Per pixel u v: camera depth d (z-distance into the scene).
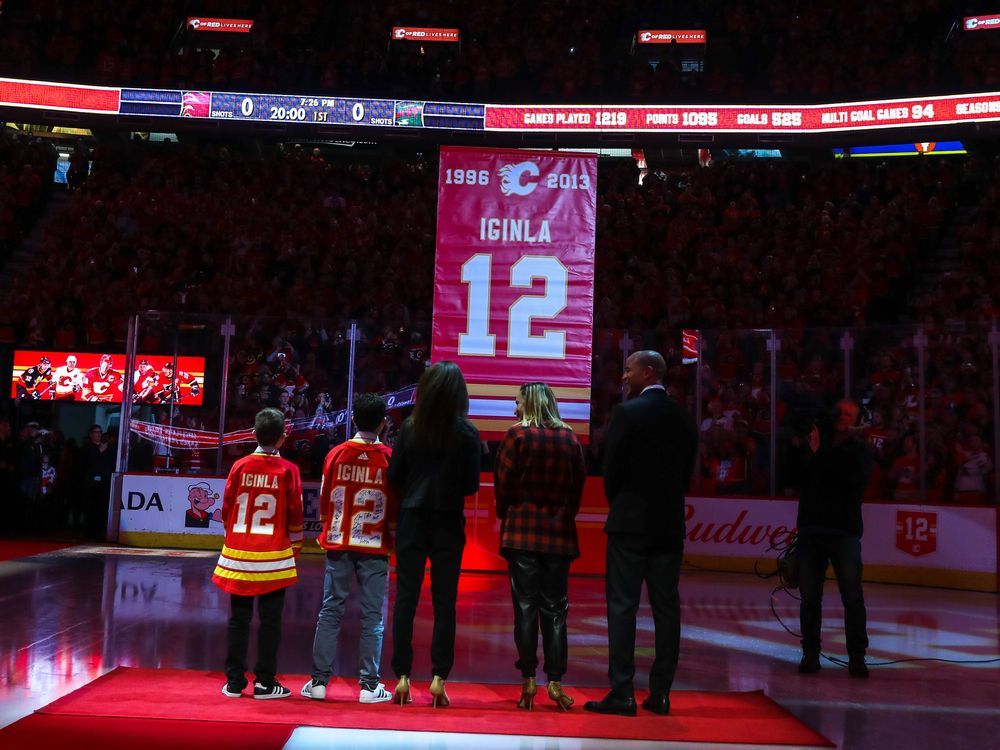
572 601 8.79
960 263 18.05
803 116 21.59
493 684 5.37
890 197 20.34
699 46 25.66
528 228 9.83
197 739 4.02
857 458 5.92
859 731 4.55
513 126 22.52
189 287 17.53
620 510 4.89
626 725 4.51
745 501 11.88
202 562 10.60
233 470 4.98
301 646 6.20
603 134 22.27
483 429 9.74
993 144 21.44
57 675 5.13
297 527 4.95
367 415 5.06
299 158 23.36
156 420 12.33
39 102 21.97
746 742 4.26
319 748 3.97
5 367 15.68
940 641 7.20
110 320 16.23
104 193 20.86
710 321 15.70
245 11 26.19
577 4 26.52
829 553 6.02
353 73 24.23
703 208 20.47
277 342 12.27
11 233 19.95
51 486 13.15
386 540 4.97
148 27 25.19
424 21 26.22
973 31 22.56
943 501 11.03
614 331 12.47
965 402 11.05
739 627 7.54
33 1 24.83
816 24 24.52
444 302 9.75
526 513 4.95
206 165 22.75
